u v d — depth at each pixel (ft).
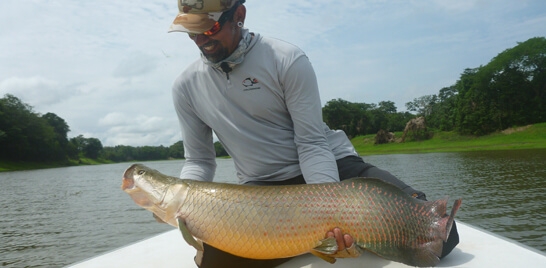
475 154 144.36
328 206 8.57
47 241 40.04
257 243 8.79
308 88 10.66
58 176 162.91
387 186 8.72
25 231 45.14
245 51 10.59
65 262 32.73
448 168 89.97
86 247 37.27
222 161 259.19
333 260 8.71
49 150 331.16
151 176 9.52
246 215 8.73
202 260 9.89
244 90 10.87
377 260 9.96
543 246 28.86
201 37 10.19
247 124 11.21
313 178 10.32
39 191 93.04
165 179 9.48
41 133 317.83
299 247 8.76
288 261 10.44
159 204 9.33
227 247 8.98
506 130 230.89
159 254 11.71
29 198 78.54
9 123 286.87
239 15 10.46
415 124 254.68
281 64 10.59
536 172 73.05
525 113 233.35
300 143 10.87
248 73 10.74
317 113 10.82
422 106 342.44
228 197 8.87
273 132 11.27
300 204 8.64
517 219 37.04
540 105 232.53
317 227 8.61
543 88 237.25
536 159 102.58
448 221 8.41
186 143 12.30
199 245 9.07
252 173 11.69
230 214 8.79
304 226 8.62
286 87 10.67
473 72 269.85
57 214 56.49
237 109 11.11
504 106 238.07
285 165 11.42
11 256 34.86
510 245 10.57
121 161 514.68
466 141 232.32
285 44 10.86
